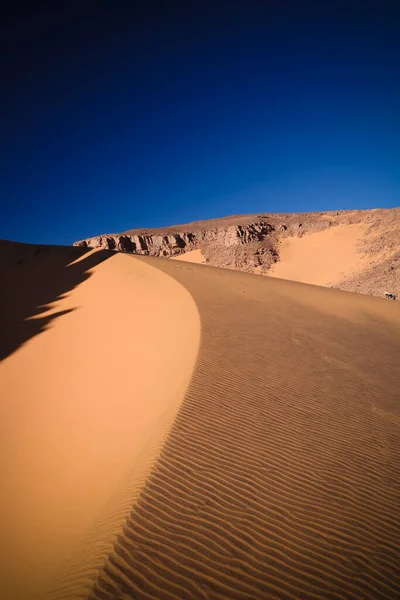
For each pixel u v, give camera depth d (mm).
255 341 11422
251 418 6898
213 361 9195
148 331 14234
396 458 6309
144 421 7527
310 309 18859
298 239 84250
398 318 21531
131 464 5859
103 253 28609
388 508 5039
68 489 6543
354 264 61438
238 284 21969
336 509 4875
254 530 4359
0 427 10547
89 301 20344
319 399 8188
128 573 3646
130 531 4137
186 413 6703
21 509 6613
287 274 71312
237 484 5094
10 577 4613
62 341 16391
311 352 11406
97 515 4922
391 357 12797
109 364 12797
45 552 4879
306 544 4262
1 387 13219
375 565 4090
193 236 90188
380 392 9250
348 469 5793
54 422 10055
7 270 27219
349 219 83875
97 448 7641
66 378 12930
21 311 20859
